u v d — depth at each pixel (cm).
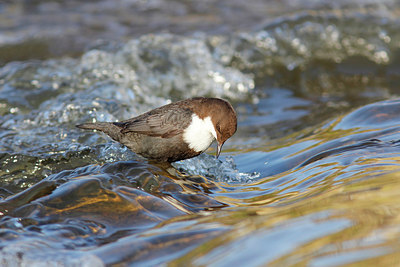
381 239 429
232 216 617
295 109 1603
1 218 655
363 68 1891
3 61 1808
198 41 1842
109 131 962
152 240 553
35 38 2014
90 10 2425
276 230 501
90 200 696
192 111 906
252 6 2430
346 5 2291
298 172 816
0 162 972
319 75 1847
